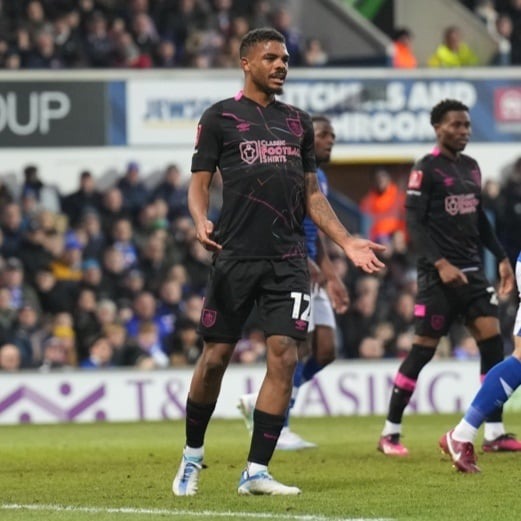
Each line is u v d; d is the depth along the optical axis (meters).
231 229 22.78
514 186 67.06
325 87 67.94
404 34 75.56
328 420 46.62
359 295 58.78
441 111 31.23
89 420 50.19
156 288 61.88
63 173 67.75
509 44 79.56
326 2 77.31
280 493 22.52
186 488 22.95
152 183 68.19
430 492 22.89
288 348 22.53
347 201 70.75
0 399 49.84
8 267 58.59
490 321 31.20
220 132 22.89
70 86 67.38
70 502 22.30
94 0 71.19
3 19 69.50
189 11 72.81
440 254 30.75
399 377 31.52
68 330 55.97
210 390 22.98
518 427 40.28
